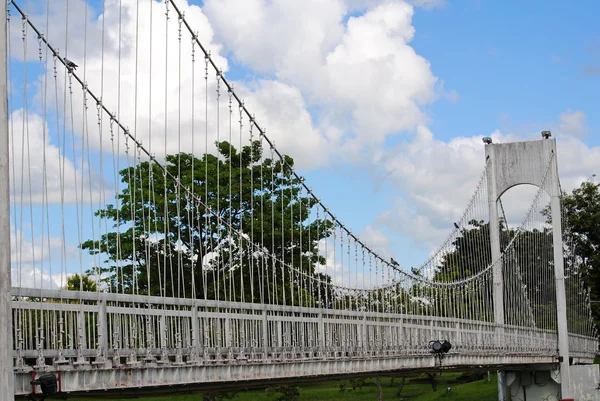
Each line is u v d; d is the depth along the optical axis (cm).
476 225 4206
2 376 1200
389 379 6638
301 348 2031
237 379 1766
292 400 4372
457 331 3077
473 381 5997
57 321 1508
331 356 2161
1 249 1221
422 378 6631
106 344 1432
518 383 4303
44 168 1388
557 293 4353
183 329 1661
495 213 4312
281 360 1919
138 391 1639
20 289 1297
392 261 2870
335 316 2228
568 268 4966
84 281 2166
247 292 3042
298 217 3272
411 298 3062
